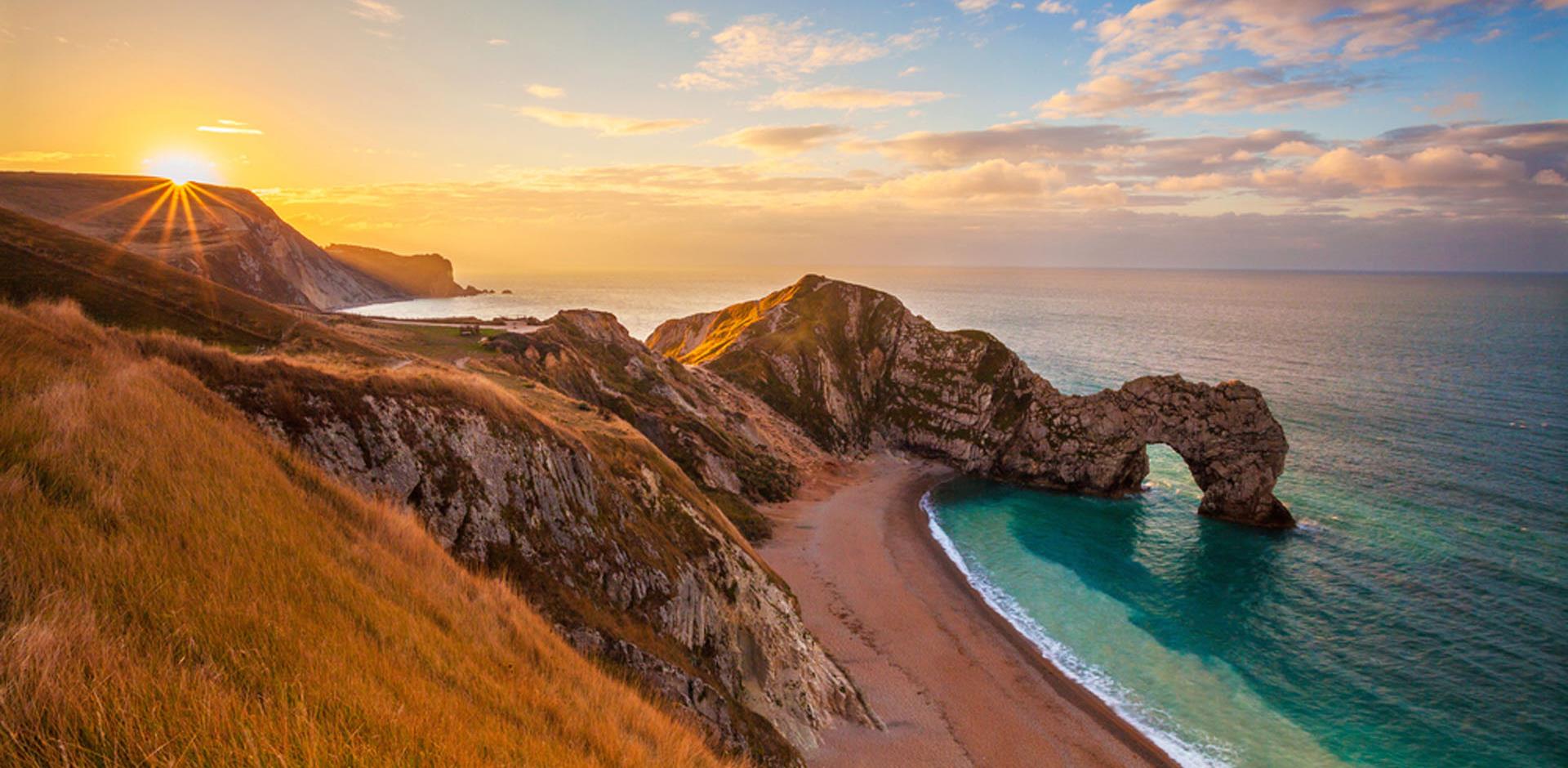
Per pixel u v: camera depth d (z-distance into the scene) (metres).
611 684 15.93
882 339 126.12
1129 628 53.66
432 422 22.75
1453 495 78.88
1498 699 43.59
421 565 14.58
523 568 22.17
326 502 13.85
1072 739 39.81
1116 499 89.06
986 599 58.72
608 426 42.09
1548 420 111.19
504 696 10.22
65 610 5.82
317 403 19.94
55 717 4.60
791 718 31.72
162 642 6.15
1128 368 163.25
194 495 9.60
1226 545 71.69
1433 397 130.00
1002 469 99.50
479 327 83.50
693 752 14.20
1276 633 52.47
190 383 15.89
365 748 6.02
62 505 7.65
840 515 78.12
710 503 44.09
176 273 48.41
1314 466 91.06
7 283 37.72
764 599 36.50
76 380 11.52
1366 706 43.28
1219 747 39.56
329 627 8.49
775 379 115.25
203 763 4.77
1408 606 55.50
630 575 26.41
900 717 39.09
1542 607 54.19
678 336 174.62
